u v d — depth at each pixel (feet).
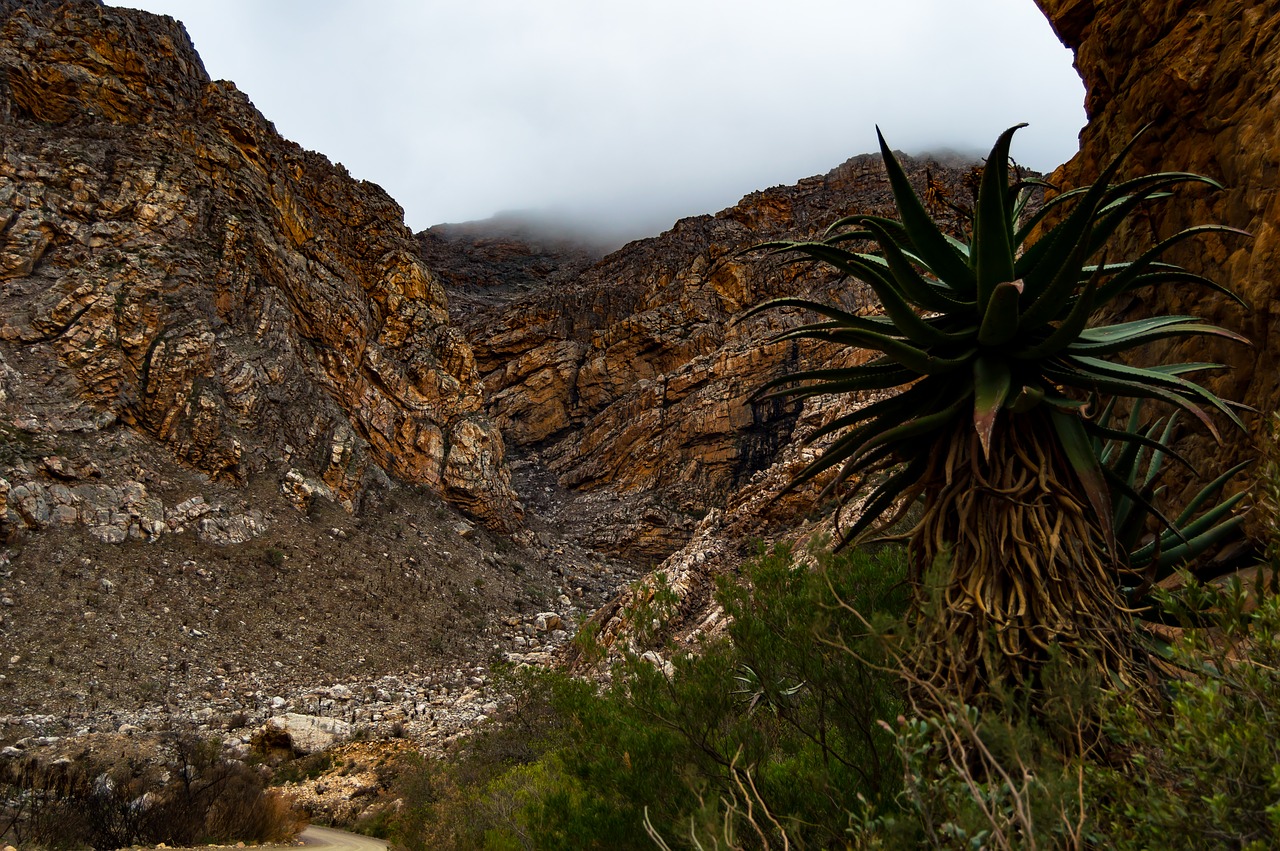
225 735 81.51
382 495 177.99
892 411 15.21
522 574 183.62
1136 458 16.47
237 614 114.42
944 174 350.64
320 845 51.44
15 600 96.53
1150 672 11.61
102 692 88.28
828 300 229.86
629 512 230.89
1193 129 22.57
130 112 170.60
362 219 237.86
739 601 14.87
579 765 14.42
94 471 119.14
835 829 11.43
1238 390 18.76
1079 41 33.09
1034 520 12.54
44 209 143.54
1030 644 12.00
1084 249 12.04
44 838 41.96
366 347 203.21
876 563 17.02
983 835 7.27
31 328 130.52
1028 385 13.55
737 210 360.28
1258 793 6.81
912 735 8.18
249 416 150.51
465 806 39.17
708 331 274.16
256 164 192.75
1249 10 20.97
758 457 231.50
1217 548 16.56
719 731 14.01
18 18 174.19
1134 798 7.82
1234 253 19.42
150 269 147.74
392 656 121.29
